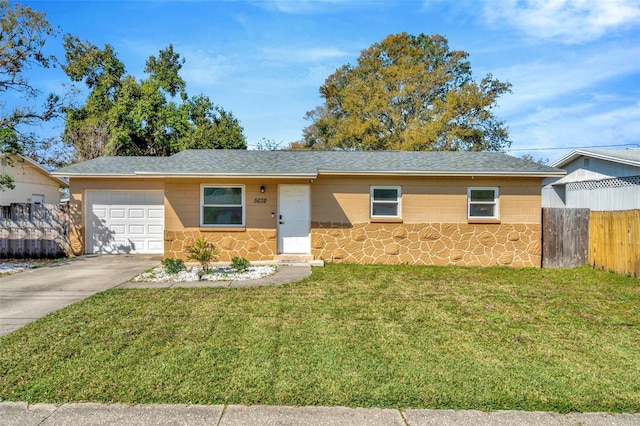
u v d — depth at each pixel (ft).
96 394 11.41
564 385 12.32
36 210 41.14
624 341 16.58
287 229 37.93
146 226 42.68
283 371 13.04
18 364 13.48
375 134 96.63
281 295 23.94
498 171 36.78
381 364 13.70
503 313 20.67
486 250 37.93
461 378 12.67
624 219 32.73
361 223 37.93
